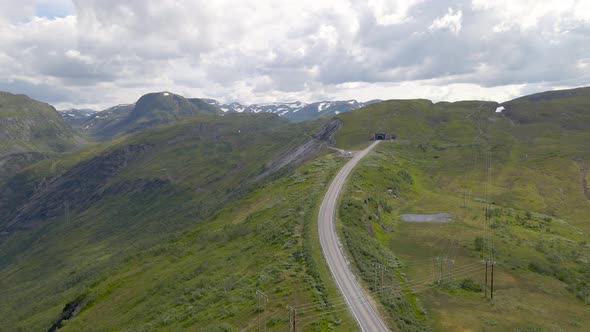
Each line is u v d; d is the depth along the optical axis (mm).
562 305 49750
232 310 47281
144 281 86500
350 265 55188
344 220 74875
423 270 60312
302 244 62750
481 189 122625
